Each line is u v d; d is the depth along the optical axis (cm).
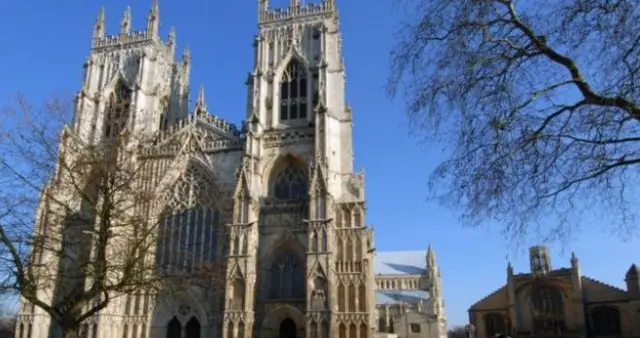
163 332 8150
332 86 9294
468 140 1812
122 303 8275
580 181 1672
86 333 7794
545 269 14138
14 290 4088
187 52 11656
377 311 14600
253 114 8938
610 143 1617
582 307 13350
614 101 1548
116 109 10031
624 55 1531
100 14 11025
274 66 9575
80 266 4359
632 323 12988
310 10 9931
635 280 13300
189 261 8400
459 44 1839
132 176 4812
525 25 1748
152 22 10725
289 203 8469
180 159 9081
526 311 13925
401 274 17550
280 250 8306
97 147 5269
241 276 7775
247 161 8438
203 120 9406
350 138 8900
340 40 10012
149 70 10306
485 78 1794
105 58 10638
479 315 14725
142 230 4700
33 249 4362
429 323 14050
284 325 7956
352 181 8481
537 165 1722
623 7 1530
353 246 7944
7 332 9869
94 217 5200
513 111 1745
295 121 9150
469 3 1828
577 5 1608
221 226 8481
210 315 7981
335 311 7544
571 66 1645
